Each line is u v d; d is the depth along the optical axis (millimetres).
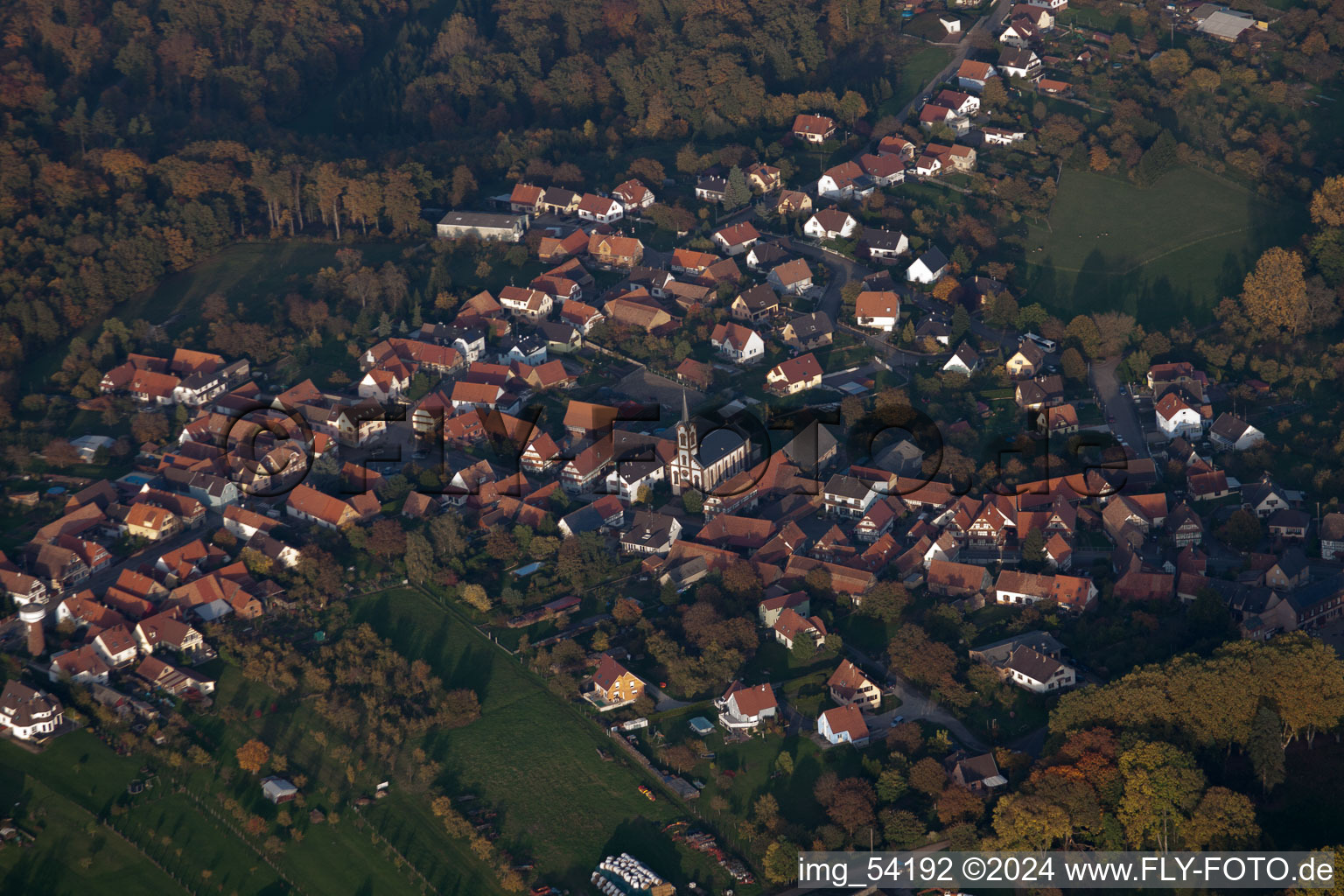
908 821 194500
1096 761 194750
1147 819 188750
